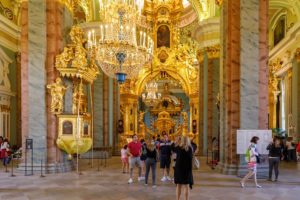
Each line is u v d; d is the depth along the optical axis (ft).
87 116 40.27
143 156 32.04
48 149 37.81
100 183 31.53
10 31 62.80
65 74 38.22
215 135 63.57
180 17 95.71
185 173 21.77
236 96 36.76
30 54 38.04
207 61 65.36
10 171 39.70
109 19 41.37
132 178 34.58
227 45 37.83
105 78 64.39
